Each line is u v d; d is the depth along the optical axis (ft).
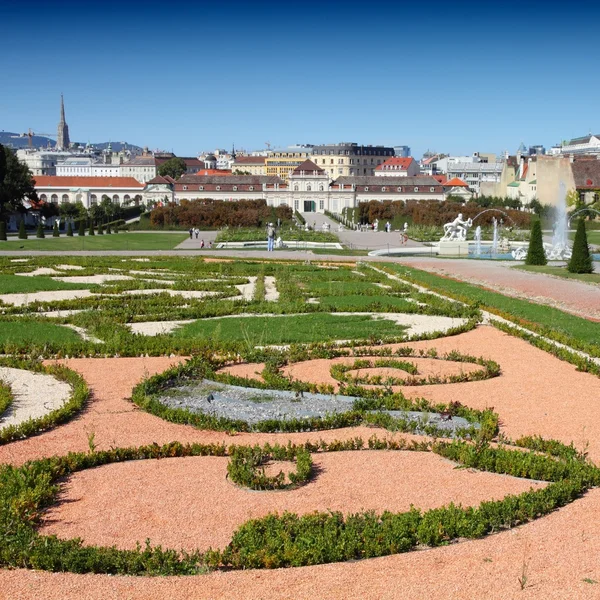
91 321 134.31
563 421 79.82
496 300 167.73
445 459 68.28
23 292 174.29
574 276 217.77
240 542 49.90
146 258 264.93
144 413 82.38
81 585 45.85
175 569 47.34
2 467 63.62
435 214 515.91
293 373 102.32
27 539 50.08
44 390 91.81
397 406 84.69
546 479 62.95
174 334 125.49
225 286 189.88
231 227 506.48
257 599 44.29
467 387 94.43
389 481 62.95
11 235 444.14
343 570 47.44
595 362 106.83
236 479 62.28
